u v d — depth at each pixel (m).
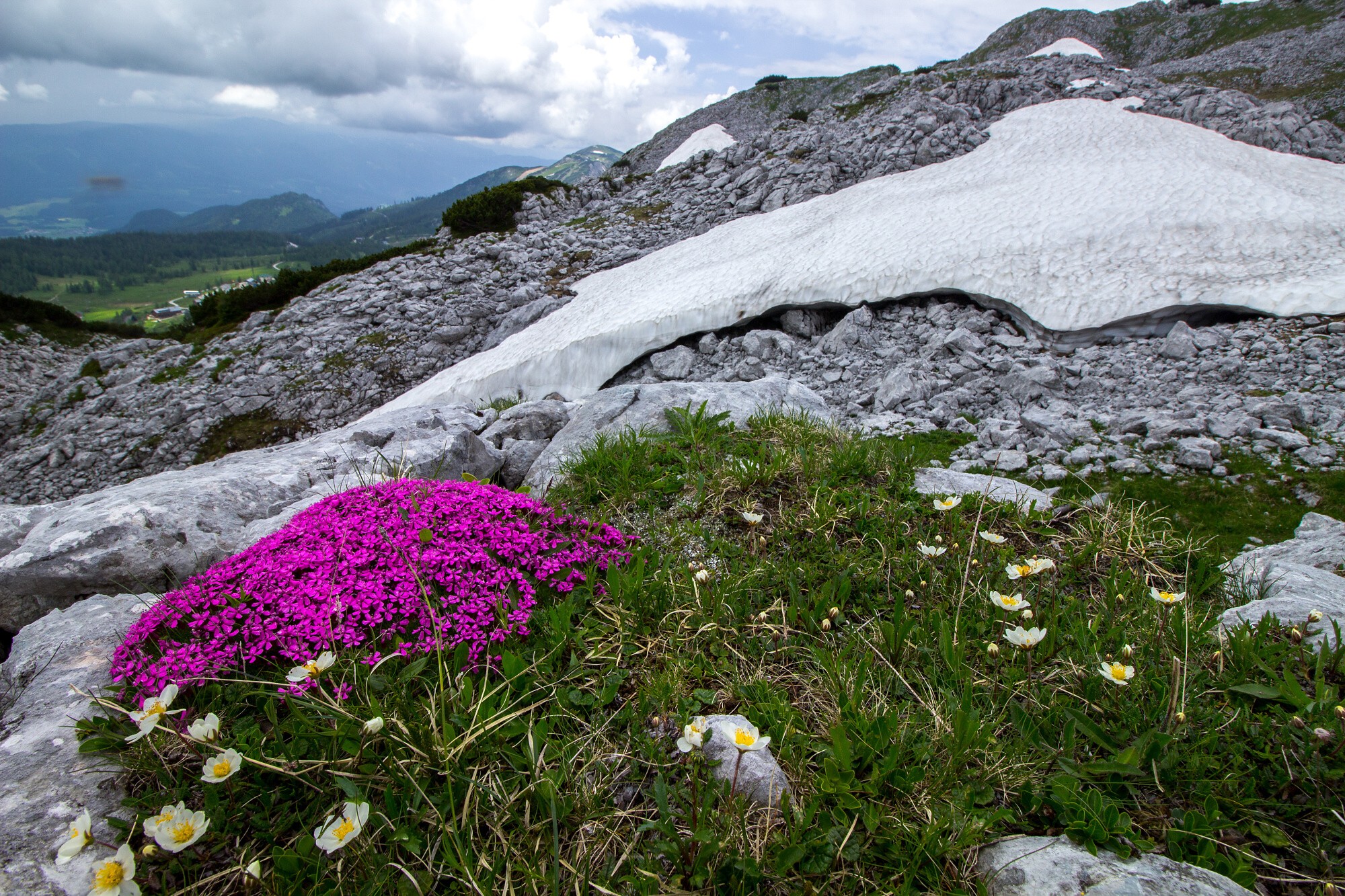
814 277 16.94
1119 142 23.19
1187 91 28.27
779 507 5.06
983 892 2.37
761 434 6.34
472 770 2.81
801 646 3.68
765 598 4.09
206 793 2.67
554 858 2.39
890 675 3.41
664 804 2.65
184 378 21.97
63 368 33.28
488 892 2.34
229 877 2.54
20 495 19.11
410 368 22.09
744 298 17.23
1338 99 46.94
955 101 31.16
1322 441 9.02
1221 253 14.62
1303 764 2.74
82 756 2.99
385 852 2.55
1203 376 11.38
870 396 13.16
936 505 4.36
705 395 7.78
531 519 4.29
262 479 6.64
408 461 7.05
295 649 3.20
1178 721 2.91
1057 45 81.12
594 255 27.33
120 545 5.09
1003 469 9.58
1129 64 76.25
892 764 2.75
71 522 5.39
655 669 3.47
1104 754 2.97
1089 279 14.44
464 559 3.69
